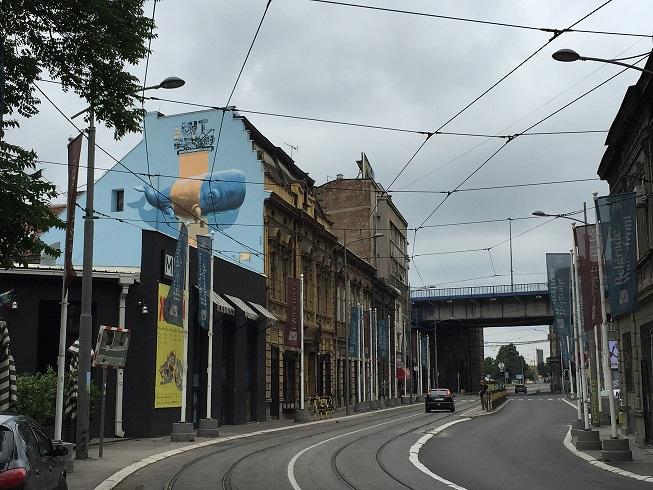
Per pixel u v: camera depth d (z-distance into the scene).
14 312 25.61
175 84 17.73
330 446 25.00
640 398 26.25
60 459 11.34
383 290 71.44
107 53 12.82
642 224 25.44
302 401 40.72
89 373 19.41
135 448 22.98
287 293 41.75
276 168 46.16
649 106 23.28
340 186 75.38
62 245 45.50
